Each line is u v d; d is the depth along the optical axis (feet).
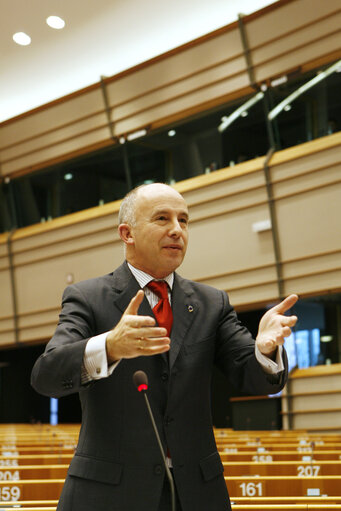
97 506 5.17
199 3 39.65
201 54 41.75
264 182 40.06
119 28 42.04
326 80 37.86
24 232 53.01
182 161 44.32
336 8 36.14
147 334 4.69
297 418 38.91
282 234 39.50
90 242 48.91
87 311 5.77
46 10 40.78
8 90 49.47
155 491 5.21
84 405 5.64
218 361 6.12
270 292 39.86
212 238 42.29
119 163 47.73
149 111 44.93
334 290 37.91
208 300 6.12
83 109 47.83
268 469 13.79
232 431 37.91
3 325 53.67
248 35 39.68
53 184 51.85
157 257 5.90
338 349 38.55
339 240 37.27
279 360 5.32
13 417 62.23
